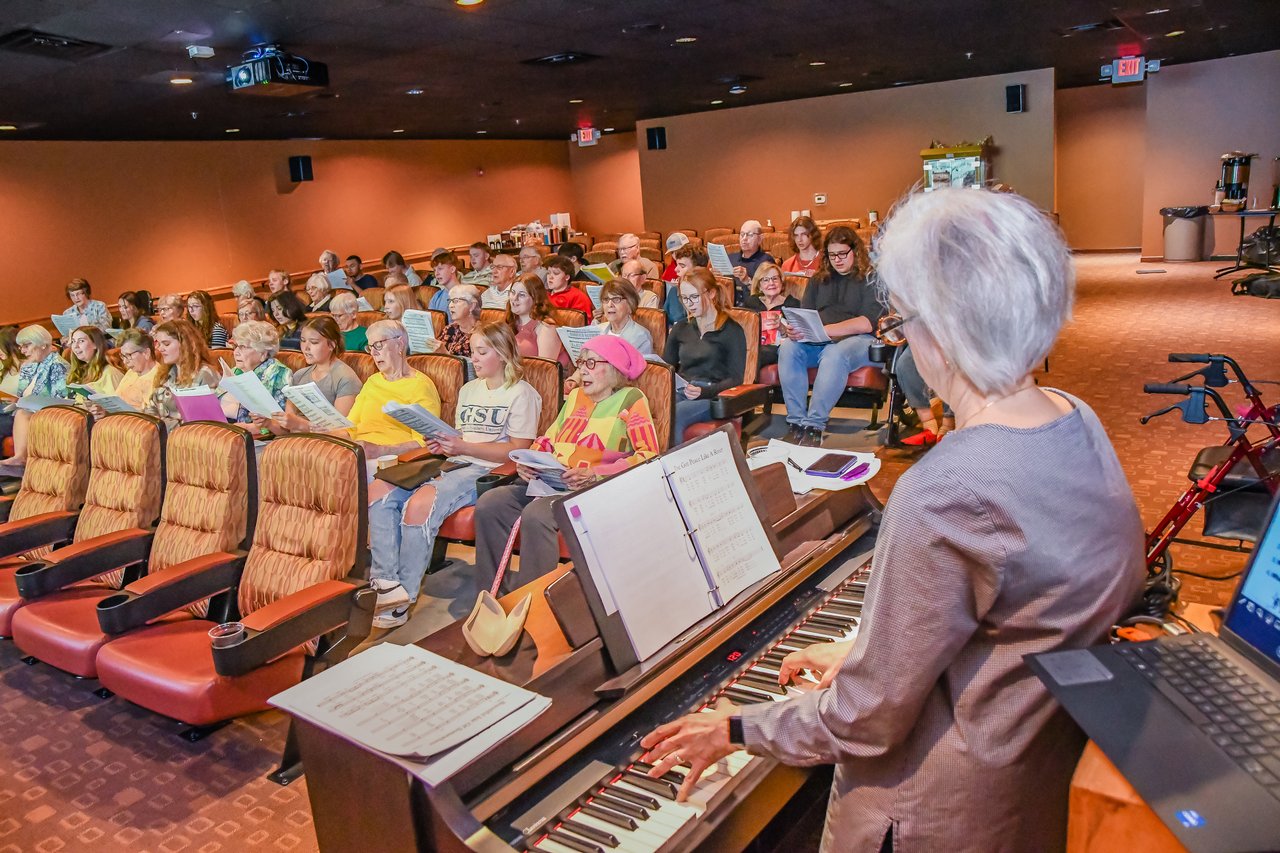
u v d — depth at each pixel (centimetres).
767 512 185
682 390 446
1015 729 101
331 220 1398
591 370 332
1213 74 1241
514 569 388
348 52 677
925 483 95
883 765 107
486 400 382
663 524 157
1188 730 92
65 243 1095
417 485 352
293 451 290
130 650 279
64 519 373
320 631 265
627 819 126
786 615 178
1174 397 557
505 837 125
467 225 1633
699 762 121
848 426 571
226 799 255
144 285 1174
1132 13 767
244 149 1274
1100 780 95
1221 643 107
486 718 129
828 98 1280
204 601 311
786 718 111
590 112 1309
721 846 126
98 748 286
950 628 96
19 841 243
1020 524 93
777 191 1357
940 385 104
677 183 1438
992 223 95
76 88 730
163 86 759
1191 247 1283
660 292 673
